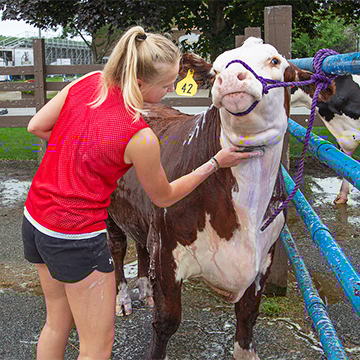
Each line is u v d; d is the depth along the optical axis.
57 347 1.92
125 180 2.36
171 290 2.00
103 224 1.70
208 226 1.88
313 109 1.67
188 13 8.86
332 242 1.82
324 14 8.46
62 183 1.60
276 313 2.77
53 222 1.61
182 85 1.98
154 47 1.57
